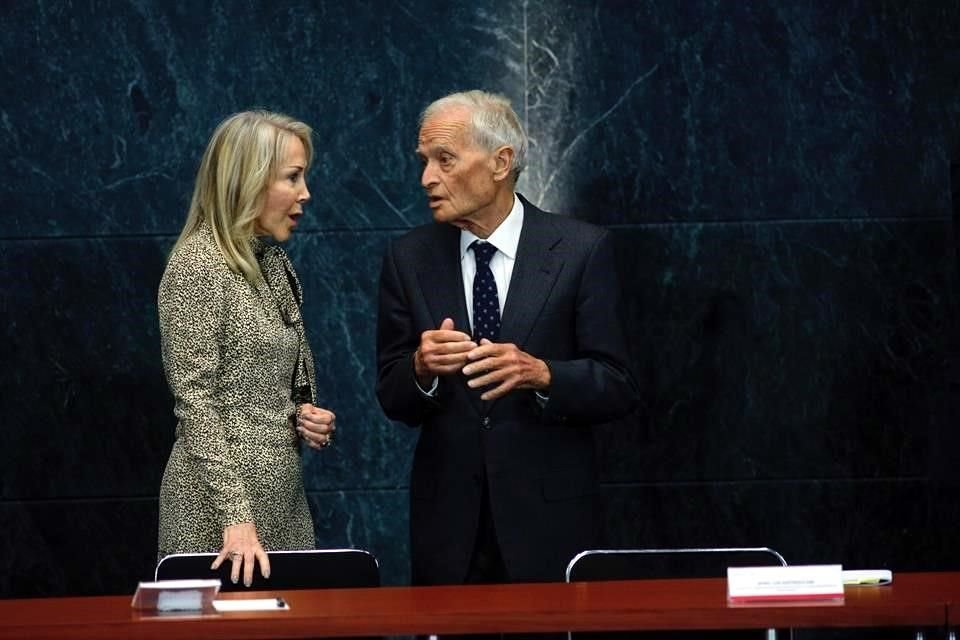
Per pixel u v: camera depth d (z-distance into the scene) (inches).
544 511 533.6
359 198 718.5
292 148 544.1
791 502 719.1
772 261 716.0
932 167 713.6
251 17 716.7
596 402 528.4
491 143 542.3
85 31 716.7
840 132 715.4
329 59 716.7
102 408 718.5
